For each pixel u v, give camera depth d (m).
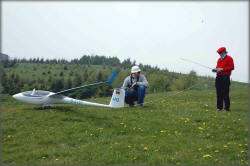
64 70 156.75
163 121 7.41
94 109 9.16
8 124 6.34
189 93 18.55
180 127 6.80
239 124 7.12
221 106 9.23
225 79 8.89
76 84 105.06
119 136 5.88
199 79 38.84
